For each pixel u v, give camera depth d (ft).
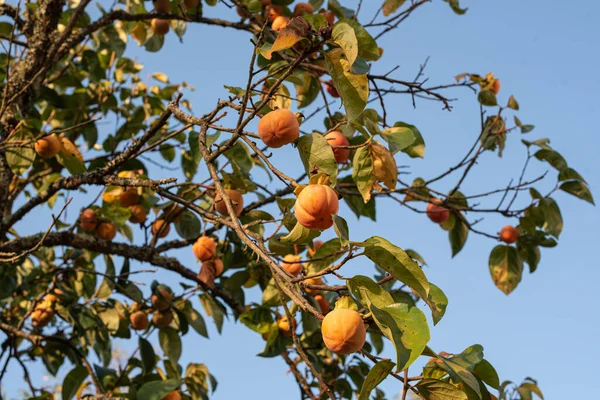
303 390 15.90
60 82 17.98
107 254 16.46
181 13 17.57
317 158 8.83
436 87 15.56
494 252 17.62
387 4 16.14
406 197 17.16
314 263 12.54
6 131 14.88
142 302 16.06
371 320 7.32
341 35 7.85
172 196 10.73
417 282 7.25
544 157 16.57
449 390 7.39
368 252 7.15
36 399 14.64
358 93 8.61
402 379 7.45
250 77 8.30
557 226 16.81
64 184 13.48
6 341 16.79
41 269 16.92
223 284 17.16
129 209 15.62
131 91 20.31
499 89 17.48
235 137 8.80
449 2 16.33
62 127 18.13
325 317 7.22
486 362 8.41
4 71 16.98
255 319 14.29
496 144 16.65
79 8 15.97
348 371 16.96
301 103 15.62
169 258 15.96
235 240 16.69
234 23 16.47
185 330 16.39
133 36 19.02
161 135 18.26
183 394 15.55
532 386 14.40
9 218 15.34
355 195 16.08
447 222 17.71
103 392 13.80
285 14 16.49
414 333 6.75
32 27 16.58
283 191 16.30
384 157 9.94
